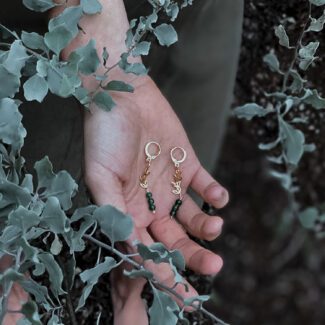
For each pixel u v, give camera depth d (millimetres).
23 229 655
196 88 1064
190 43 1023
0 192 665
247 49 1053
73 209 928
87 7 722
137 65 714
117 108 752
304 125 1055
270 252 1559
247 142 1541
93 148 746
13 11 814
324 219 1217
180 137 803
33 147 918
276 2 955
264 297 1536
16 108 682
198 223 800
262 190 1568
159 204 799
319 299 1543
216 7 993
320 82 975
